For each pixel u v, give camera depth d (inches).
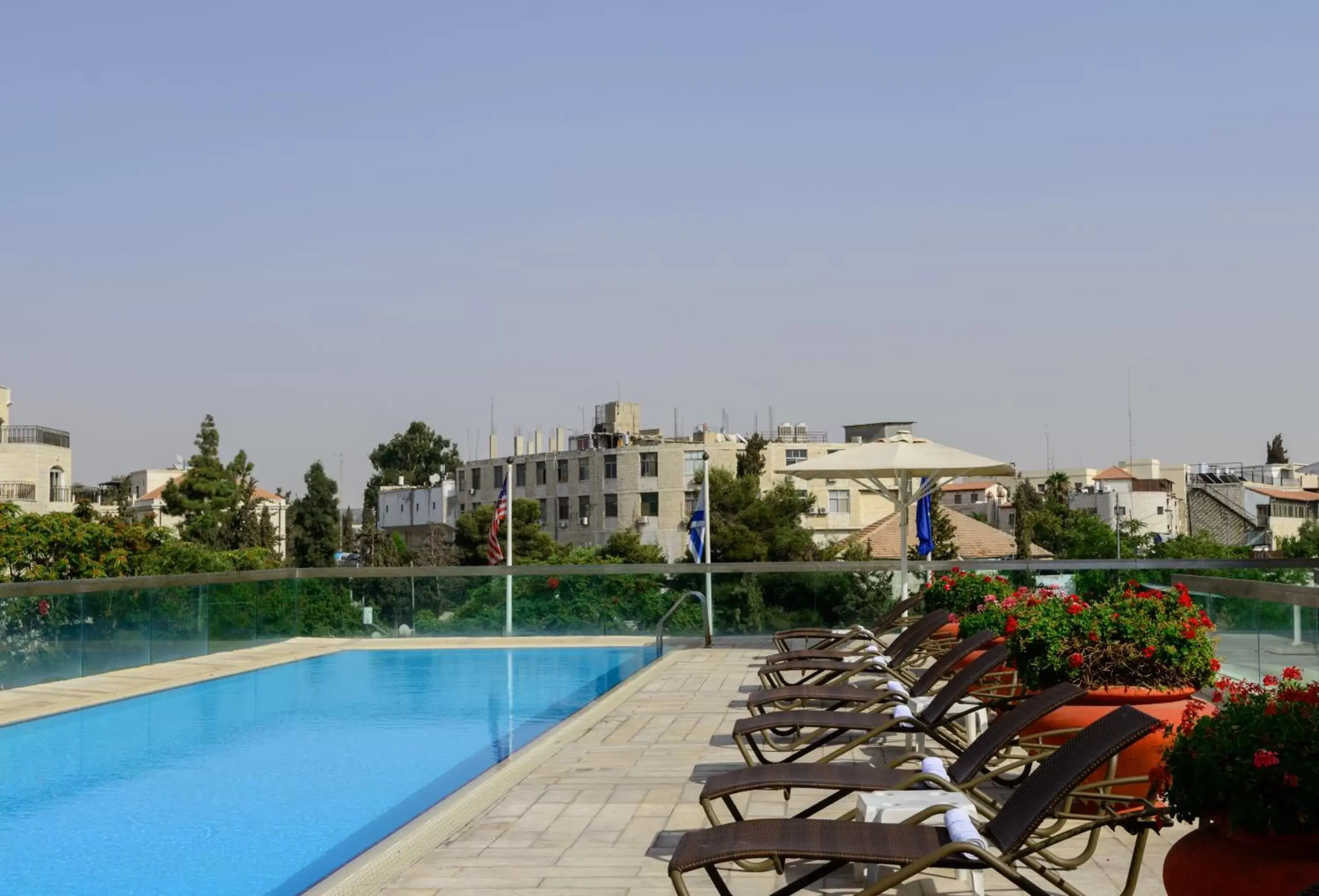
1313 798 154.5
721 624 695.1
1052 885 219.6
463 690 582.2
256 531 3218.5
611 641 709.9
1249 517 3976.4
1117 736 182.9
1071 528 3818.9
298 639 743.1
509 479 1529.3
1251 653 393.4
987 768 297.1
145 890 268.8
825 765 239.3
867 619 674.2
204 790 371.2
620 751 362.0
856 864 221.8
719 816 276.2
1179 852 167.6
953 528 2689.5
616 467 3715.6
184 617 644.1
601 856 245.3
